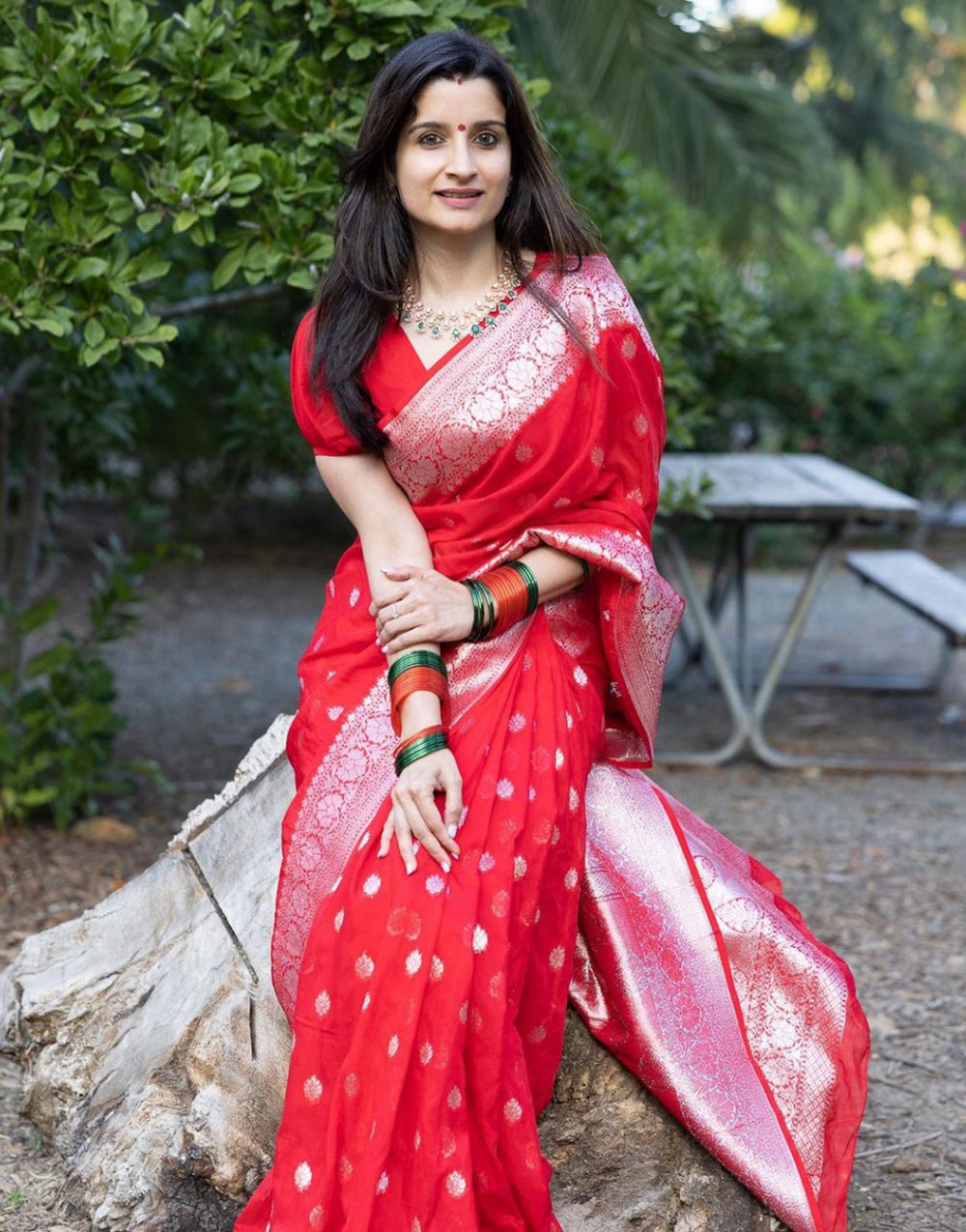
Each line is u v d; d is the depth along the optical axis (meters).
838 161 16.39
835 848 4.64
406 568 2.15
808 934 2.37
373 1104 1.96
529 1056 2.12
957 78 19.17
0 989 2.75
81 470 5.60
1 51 3.08
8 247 3.01
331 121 3.19
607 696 2.36
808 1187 2.15
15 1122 2.81
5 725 4.50
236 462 8.09
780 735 6.09
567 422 2.18
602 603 2.24
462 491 2.22
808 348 9.80
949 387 10.24
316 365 2.20
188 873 2.73
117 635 4.75
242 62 3.19
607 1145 2.29
